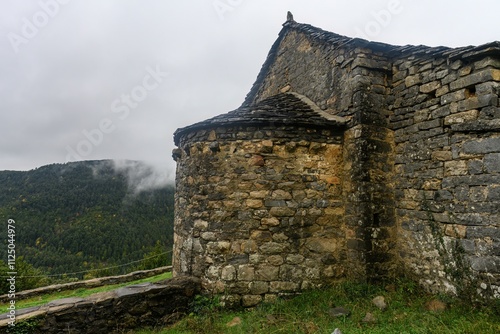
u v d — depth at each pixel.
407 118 5.20
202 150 5.56
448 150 4.45
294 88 8.20
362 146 5.24
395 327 3.70
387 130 5.46
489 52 3.92
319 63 6.94
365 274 4.99
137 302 4.68
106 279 11.80
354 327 3.83
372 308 4.34
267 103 6.96
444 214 4.45
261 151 5.35
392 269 5.16
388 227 5.25
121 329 4.49
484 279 3.86
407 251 5.05
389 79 5.60
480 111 4.04
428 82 4.84
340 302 4.65
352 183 5.38
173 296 4.98
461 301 4.04
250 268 5.10
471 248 4.04
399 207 5.26
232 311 4.94
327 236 5.42
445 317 3.74
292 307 4.70
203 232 5.32
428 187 4.73
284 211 5.27
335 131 5.68
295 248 5.24
